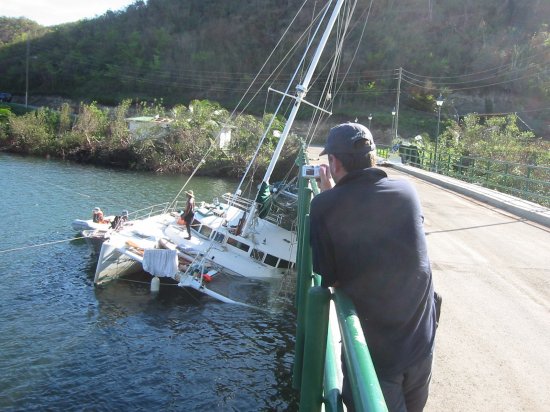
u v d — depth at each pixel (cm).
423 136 5866
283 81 9288
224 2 11612
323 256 227
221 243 1716
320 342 209
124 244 1672
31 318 1370
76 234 2252
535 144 3006
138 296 1552
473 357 429
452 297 595
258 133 4819
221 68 10088
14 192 3141
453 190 1892
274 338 1350
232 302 1520
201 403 1042
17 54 10975
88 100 9581
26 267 1784
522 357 431
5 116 6009
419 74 9256
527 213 1265
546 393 370
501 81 8938
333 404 188
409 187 231
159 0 12475
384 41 9550
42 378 1082
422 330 223
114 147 4909
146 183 3950
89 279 1683
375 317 219
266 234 1717
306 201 436
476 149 2988
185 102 9538
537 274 714
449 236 984
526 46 9144
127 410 1001
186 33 11144
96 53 10788
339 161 236
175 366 1176
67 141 5134
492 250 867
